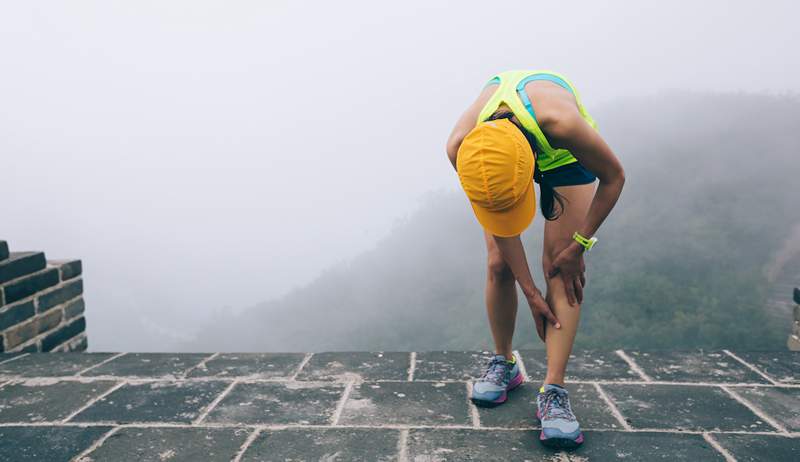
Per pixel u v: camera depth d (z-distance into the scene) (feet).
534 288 5.17
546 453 5.12
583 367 7.50
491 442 5.36
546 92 4.55
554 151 4.82
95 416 6.18
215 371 7.67
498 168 4.23
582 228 4.84
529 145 4.42
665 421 5.77
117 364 8.05
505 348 6.26
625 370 7.37
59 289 10.16
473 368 7.63
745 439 5.37
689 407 6.13
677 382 6.91
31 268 9.45
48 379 7.43
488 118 4.68
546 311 5.21
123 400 6.64
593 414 5.96
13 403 6.59
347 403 6.42
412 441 5.41
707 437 5.41
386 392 6.75
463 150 4.42
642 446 5.23
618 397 6.43
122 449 5.37
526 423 5.78
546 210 5.01
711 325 169.07
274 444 5.41
